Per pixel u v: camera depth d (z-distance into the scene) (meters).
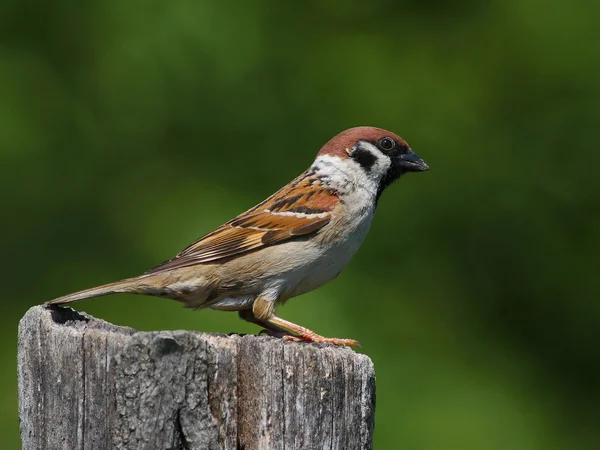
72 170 13.62
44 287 12.98
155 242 12.79
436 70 14.18
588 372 13.75
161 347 5.24
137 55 13.85
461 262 13.63
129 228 13.19
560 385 13.67
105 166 13.73
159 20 13.99
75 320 6.04
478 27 14.47
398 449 11.57
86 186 13.58
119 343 5.28
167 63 13.88
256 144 13.83
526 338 13.73
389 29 14.51
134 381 5.22
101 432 5.28
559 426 12.98
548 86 14.19
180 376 5.25
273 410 5.49
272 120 13.91
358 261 13.20
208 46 13.97
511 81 14.21
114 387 5.26
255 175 13.67
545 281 13.80
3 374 12.38
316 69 14.12
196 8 14.02
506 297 13.70
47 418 5.49
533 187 13.92
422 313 13.09
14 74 13.72
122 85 13.89
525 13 14.40
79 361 5.34
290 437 5.50
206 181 13.54
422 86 14.04
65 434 5.38
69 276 12.98
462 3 14.72
